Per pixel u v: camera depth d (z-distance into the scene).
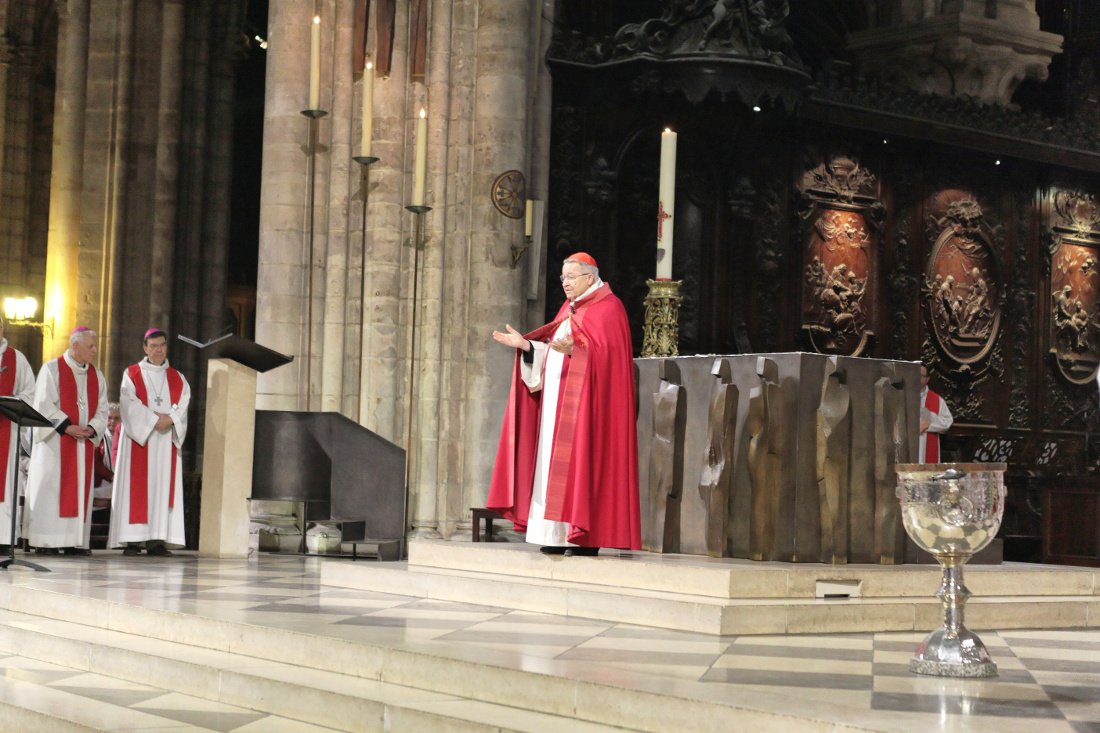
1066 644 8.23
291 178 15.00
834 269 19.30
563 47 16.58
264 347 13.32
